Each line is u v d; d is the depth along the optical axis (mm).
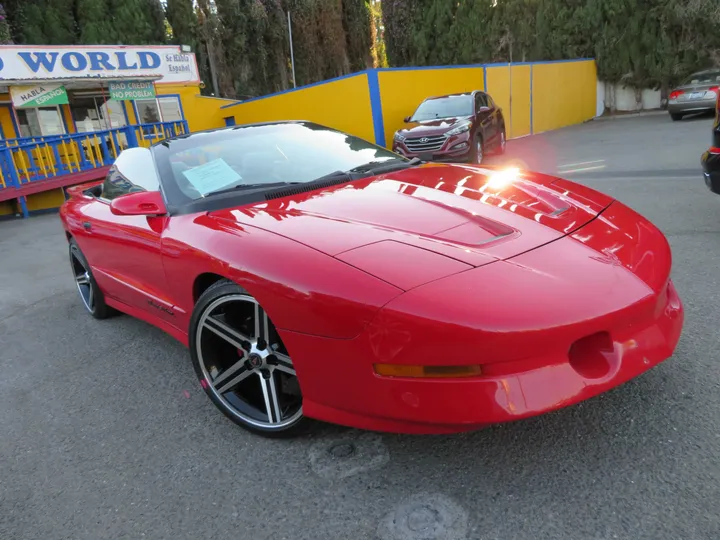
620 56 22016
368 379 1779
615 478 1815
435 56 29172
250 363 2260
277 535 1778
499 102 17500
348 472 2035
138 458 2320
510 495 1803
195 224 2510
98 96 17422
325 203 2430
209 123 19312
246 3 32938
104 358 3465
